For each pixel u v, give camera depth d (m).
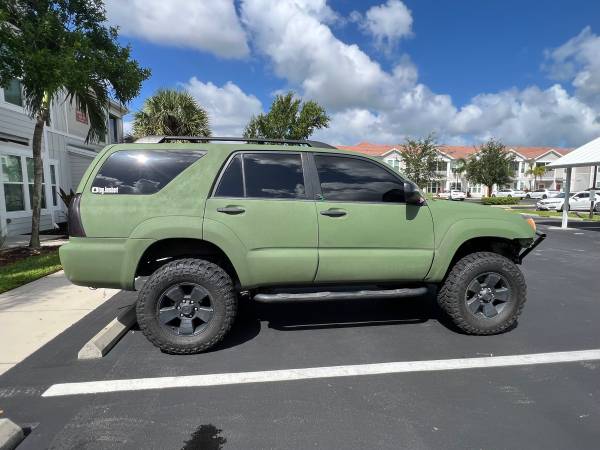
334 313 4.77
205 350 3.62
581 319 4.55
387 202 3.87
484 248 4.43
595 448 2.32
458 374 3.24
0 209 11.05
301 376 3.21
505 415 2.66
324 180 3.82
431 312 4.81
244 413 2.69
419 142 43.62
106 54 8.76
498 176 45.66
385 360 3.49
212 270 3.57
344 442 2.38
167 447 2.34
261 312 4.81
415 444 2.36
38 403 2.80
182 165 3.62
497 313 4.04
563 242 11.43
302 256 3.67
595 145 14.53
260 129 30.47
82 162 16.34
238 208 3.57
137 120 18.94
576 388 3.02
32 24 7.10
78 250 3.42
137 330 4.23
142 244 3.45
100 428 2.52
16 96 11.95
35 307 4.91
